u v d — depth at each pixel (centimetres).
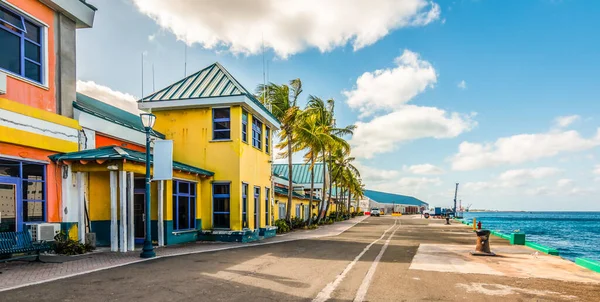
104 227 1409
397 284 875
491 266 1152
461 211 10706
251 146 1969
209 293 745
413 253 1439
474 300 744
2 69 1079
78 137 1329
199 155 1839
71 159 1211
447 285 873
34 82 1184
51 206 1197
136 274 903
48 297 679
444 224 4159
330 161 4288
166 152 1263
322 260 1221
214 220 1812
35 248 1032
